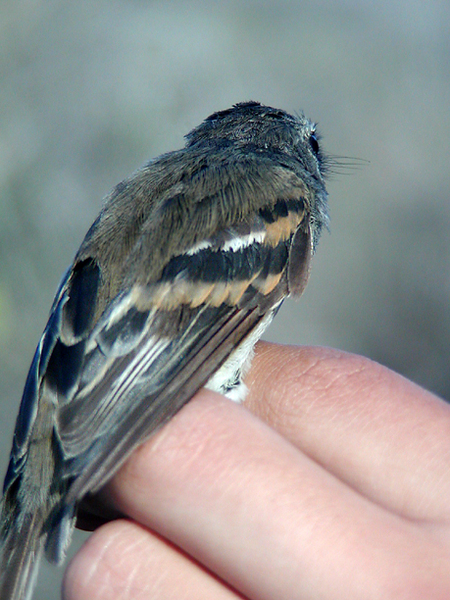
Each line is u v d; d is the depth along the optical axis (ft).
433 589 1.78
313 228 2.04
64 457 1.83
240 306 1.92
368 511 1.80
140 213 1.94
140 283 1.90
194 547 1.81
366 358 1.91
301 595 1.79
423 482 1.84
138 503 1.82
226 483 1.81
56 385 1.86
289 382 1.89
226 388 1.91
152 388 1.86
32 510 1.84
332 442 1.87
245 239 1.94
